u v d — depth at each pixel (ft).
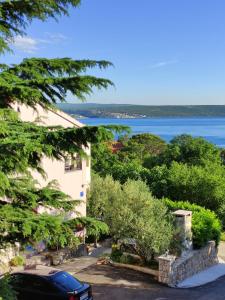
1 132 20.01
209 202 97.09
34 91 21.77
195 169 101.30
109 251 67.10
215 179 97.09
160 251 55.47
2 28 23.61
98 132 20.52
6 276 26.58
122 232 57.11
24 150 19.34
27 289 40.29
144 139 270.46
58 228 21.68
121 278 54.44
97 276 54.80
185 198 98.17
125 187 62.85
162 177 109.29
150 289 51.31
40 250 58.49
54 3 24.02
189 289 52.90
